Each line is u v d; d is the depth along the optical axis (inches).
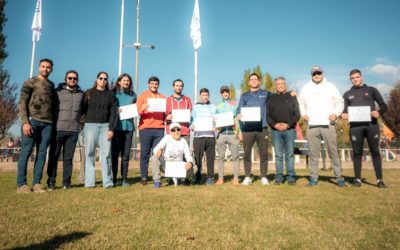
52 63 233.6
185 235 112.2
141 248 98.2
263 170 265.4
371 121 244.8
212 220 133.5
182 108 280.5
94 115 248.5
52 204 165.3
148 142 268.7
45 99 227.5
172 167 254.4
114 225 123.3
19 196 193.3
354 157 249.0
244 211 150.1
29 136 220.1
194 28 478.3
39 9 510.6
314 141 250.4
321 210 153.2
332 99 252.7
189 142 278.8
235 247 100.6
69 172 243.3
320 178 309.7
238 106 279.1
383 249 99.8
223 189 223.8
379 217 139.3
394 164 613.9
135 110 260.5
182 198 183.2
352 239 109.1
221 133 275.3
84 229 117.4
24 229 116.4
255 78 274.5
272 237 111.2
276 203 169.8
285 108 258.2
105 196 191.9
